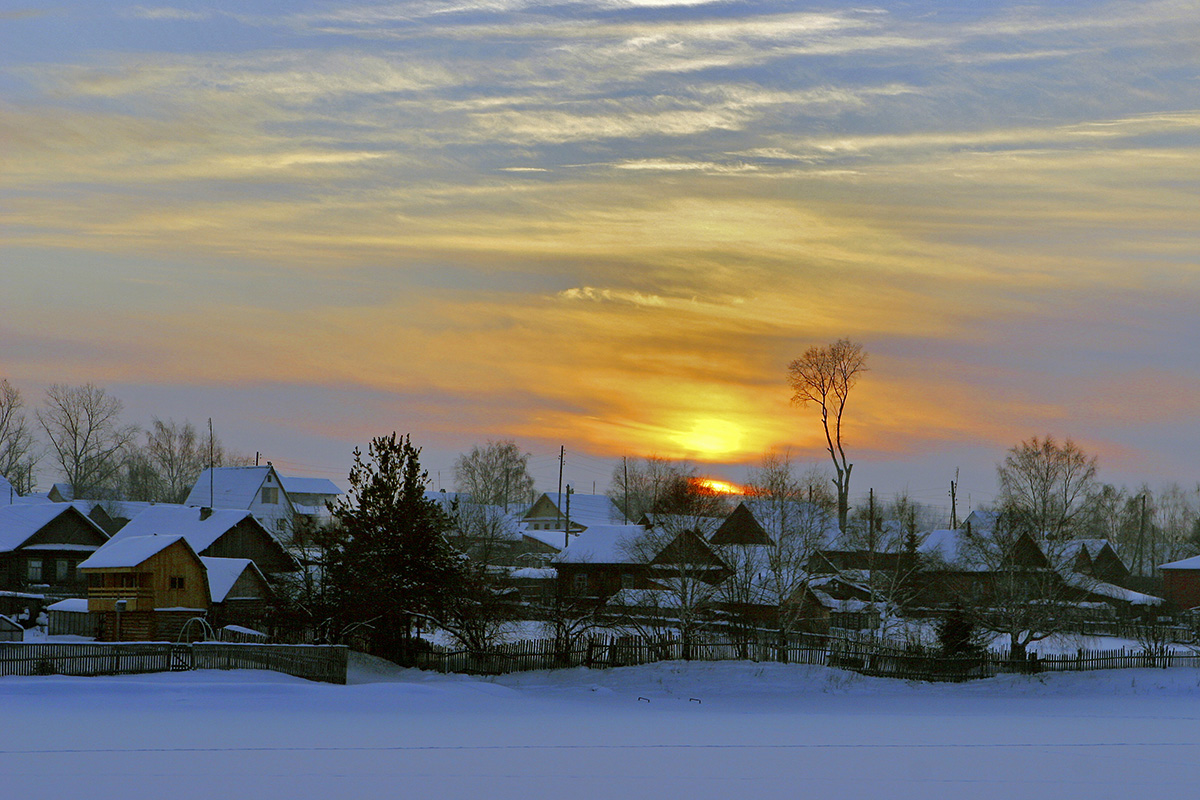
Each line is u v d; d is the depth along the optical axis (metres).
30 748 18.34
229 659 39.97
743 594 62.81
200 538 69.44
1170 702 41.16
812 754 19.38
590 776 16.69
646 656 54.06
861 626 71.38
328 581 52.28
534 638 60.66
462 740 20.77
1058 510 65.38
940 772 17.44
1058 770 17.73
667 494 74.94
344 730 22.16
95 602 53.12
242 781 15.73
